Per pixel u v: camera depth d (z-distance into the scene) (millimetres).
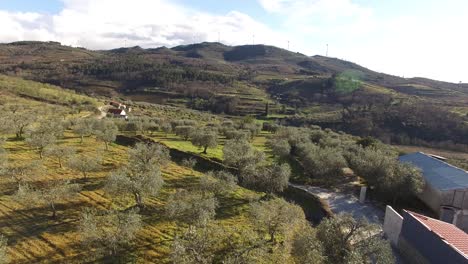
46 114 110250
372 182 59312
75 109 131375
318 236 33344
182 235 38094
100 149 72875
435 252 35094
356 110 183750
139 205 45062
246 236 38188
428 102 192750
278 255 35469
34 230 37844
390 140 142500
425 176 58531
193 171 62906
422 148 129875
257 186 53031
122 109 156000
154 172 48531
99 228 36875
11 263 31969
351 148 78625
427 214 53438
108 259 33406
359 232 33438
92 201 45906
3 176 52219
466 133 137250
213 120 148000
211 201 40469
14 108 113250
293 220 40750
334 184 65625
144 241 36781
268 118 193000
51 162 61719
